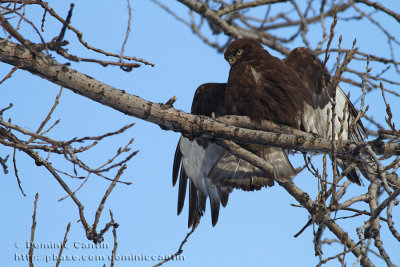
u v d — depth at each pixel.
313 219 8.02
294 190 10.09
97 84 7.97
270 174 10.13
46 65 7.42
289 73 11.20
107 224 7.75
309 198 9.94
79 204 8.06
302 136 8.62
